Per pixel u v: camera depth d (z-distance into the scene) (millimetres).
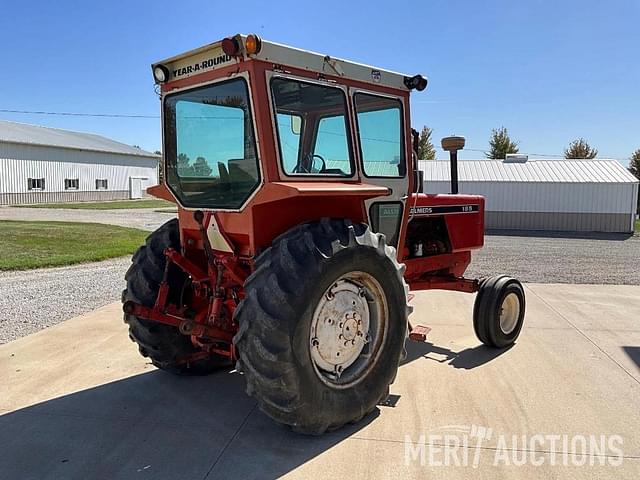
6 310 5680
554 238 16094
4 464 2582
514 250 12680
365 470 2539
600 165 20391
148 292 3473
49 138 33969
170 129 3332
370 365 3105
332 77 3129
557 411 3193
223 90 2916
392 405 3285
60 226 15195
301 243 2725
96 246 11094
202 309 3551
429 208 4535
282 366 2574
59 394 3424
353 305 3020
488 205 19641
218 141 3002
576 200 18734
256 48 2641
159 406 3254
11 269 8289
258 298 2604
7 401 3311
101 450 2717
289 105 2902
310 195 2654
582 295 6688
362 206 3389
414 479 2465
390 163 3670
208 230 3178
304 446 2768
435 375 3799
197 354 3635
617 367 3957
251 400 3355
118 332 4781
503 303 4367
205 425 3006
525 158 21656
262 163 2740
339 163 3270
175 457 2650
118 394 3428
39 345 4410
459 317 5535
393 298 3172
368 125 3453
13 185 29797
